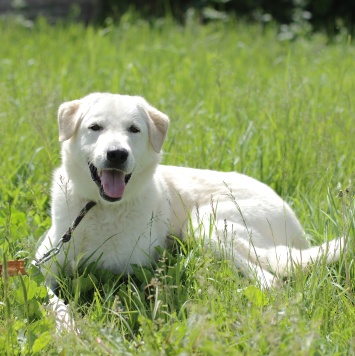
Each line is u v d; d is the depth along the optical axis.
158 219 7.91
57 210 7.68
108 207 7.54
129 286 6.73
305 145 10.34
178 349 5.36
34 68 15.01
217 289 6.66
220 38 20.17
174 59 17.00
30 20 24.09
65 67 15.63
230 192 8.21
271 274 7.44
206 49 18.14
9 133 10.73
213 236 7.78
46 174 9.45
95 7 25.05
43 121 10.48
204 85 14.37
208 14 23.64
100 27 21.36
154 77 14.52
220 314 6.11
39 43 18.41
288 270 7.34
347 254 7.32
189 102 12.10
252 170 9.98
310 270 7.21
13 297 6.42
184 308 6.36
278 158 10.05
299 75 12.70
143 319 5.63
